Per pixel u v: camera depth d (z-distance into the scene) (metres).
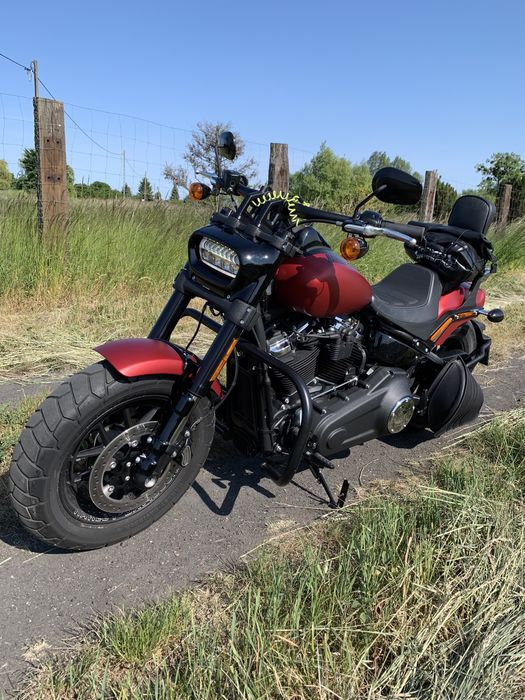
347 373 2.78
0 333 4.60
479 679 1.75
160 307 5.40
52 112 5.57
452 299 3.32
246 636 1.83
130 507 2.39
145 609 2.04
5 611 2.04
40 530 2.18
